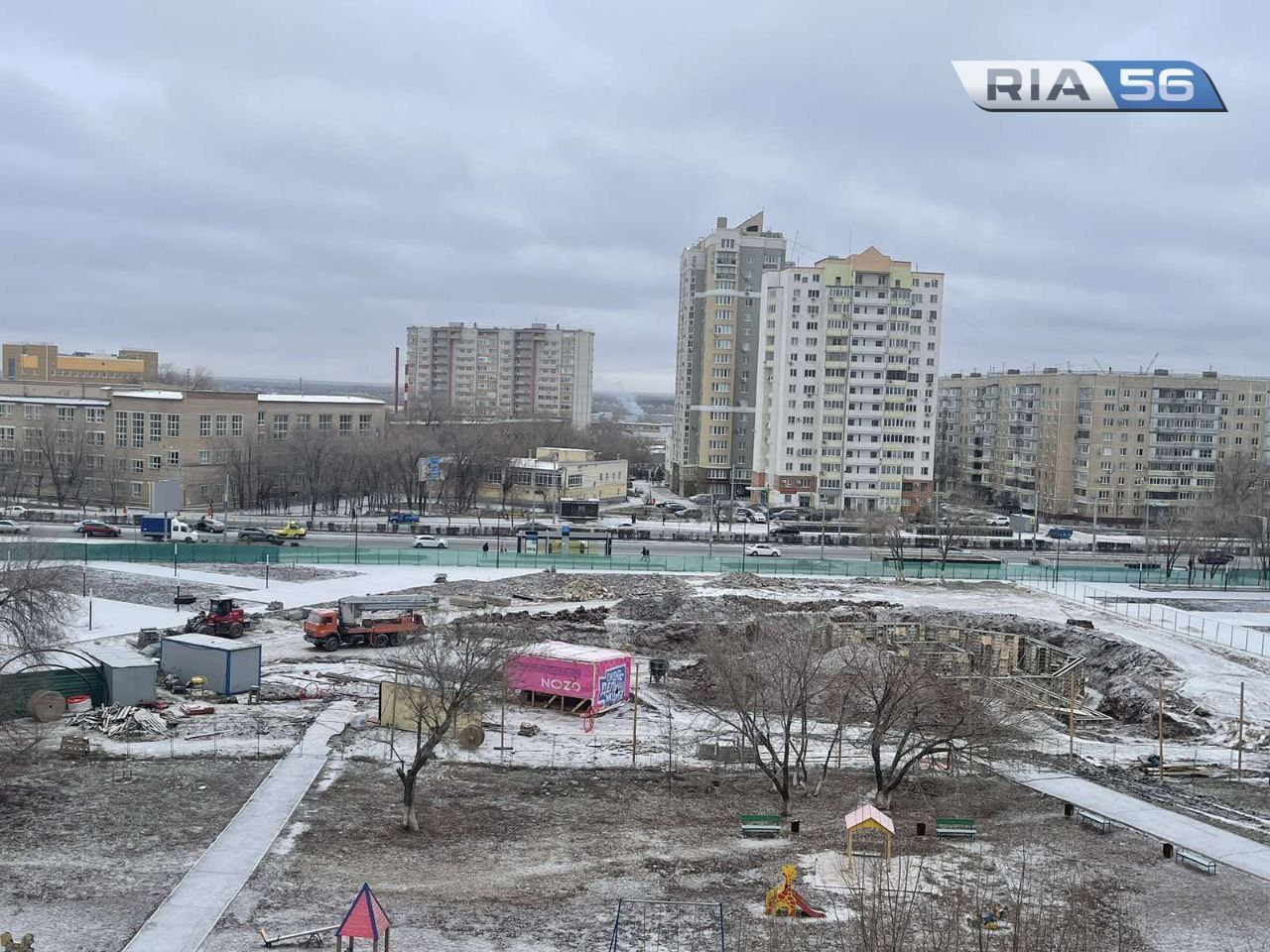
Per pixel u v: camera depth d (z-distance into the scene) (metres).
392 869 42.91
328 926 37.34
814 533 162.00
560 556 124.12
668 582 113.06
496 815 49.72
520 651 67.06
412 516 156.38
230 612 84.75
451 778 54.41
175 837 44.88
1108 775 58.19
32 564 93.19
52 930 36.41
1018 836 48.47
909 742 60.06
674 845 46.81
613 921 38.81
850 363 189.00
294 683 70.44
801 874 43.59
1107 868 44.84
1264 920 40.16
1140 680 80.06
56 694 60.91
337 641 82.62
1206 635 96.19
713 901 40.78
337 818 47.84
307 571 113.75
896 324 189.12
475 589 106.38
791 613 97.06
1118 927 38.91
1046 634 94.75
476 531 153.50
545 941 37.16
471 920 38.56
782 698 56.22
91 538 133.38
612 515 181.75
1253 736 69.06
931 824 50.06
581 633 88.81
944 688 57.22
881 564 128.75
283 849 44.19
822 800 53.66
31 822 45.75
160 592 99.50
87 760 54.12
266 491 173.38
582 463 189.00
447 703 54.31
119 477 175.25
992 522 181.38
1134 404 199.75
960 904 38.38
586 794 53.38
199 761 54.69
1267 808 53.75
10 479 177.38
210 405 176.62
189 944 35.88
